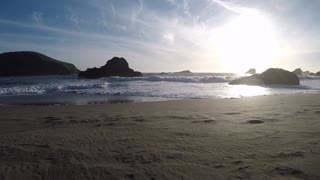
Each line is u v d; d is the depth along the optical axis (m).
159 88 22.28
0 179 3.44
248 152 4.32
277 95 15.93
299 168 3.53
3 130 6.55
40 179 3.44
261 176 3.36
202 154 4.28
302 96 14.89
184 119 7.57
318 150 4.29
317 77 45.75
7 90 20.39
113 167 3.80
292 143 4.76
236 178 3.33
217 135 5.52
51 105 12.27
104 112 9.48
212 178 3.35
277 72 29.19
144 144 4.94
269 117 7.58
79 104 12.73
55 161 4.08
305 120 7.01
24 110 10.25
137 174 3.54
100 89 21.59
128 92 18.92
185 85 26.05
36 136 5.70
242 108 9.82
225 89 21.45
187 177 3.40
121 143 5.04
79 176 3.52
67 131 6.18
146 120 7.50
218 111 9.14
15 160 4.16
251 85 26.72
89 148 4.73
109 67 60.84
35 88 21.89
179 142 5.04
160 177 3.42
